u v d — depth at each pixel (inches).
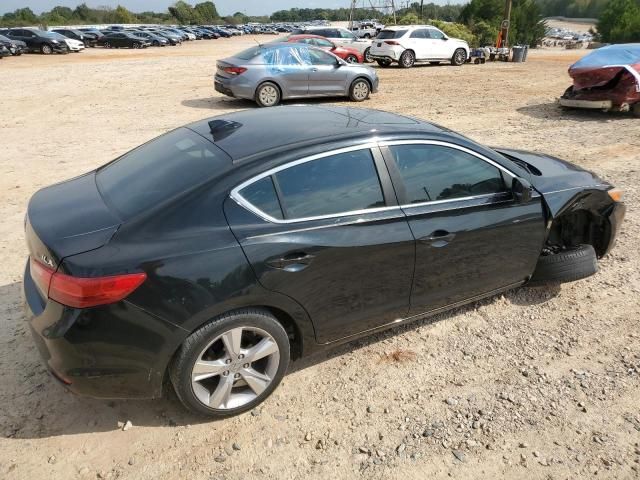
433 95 579.2
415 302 139.3
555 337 152.1
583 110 485.1
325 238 118.2
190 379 110.8
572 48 2108.8
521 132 398.0
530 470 108.3
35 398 124.8
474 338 151.6
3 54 1151.6
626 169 304.7
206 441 114.7
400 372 137.3
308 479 105.9
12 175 294.2
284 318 123.3
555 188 156.3
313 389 131.2
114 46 1657.2
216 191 110.0
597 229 178.2
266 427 119.0
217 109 502.0
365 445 114.3
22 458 108.9
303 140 122.8
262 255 110.4
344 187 123.3
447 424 120.2
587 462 110.2
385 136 130.2
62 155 336.2
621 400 127.5
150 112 482.3
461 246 139.3
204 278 105.0
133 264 100.7
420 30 890.7
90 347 100.8
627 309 165.9
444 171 137.3
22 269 186.2
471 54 983.6
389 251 127.2
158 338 104.1
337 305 125.3
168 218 106.6
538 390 130.9
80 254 100.4
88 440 114.0
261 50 515.8
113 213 110.5
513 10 1889.8
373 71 561.9
